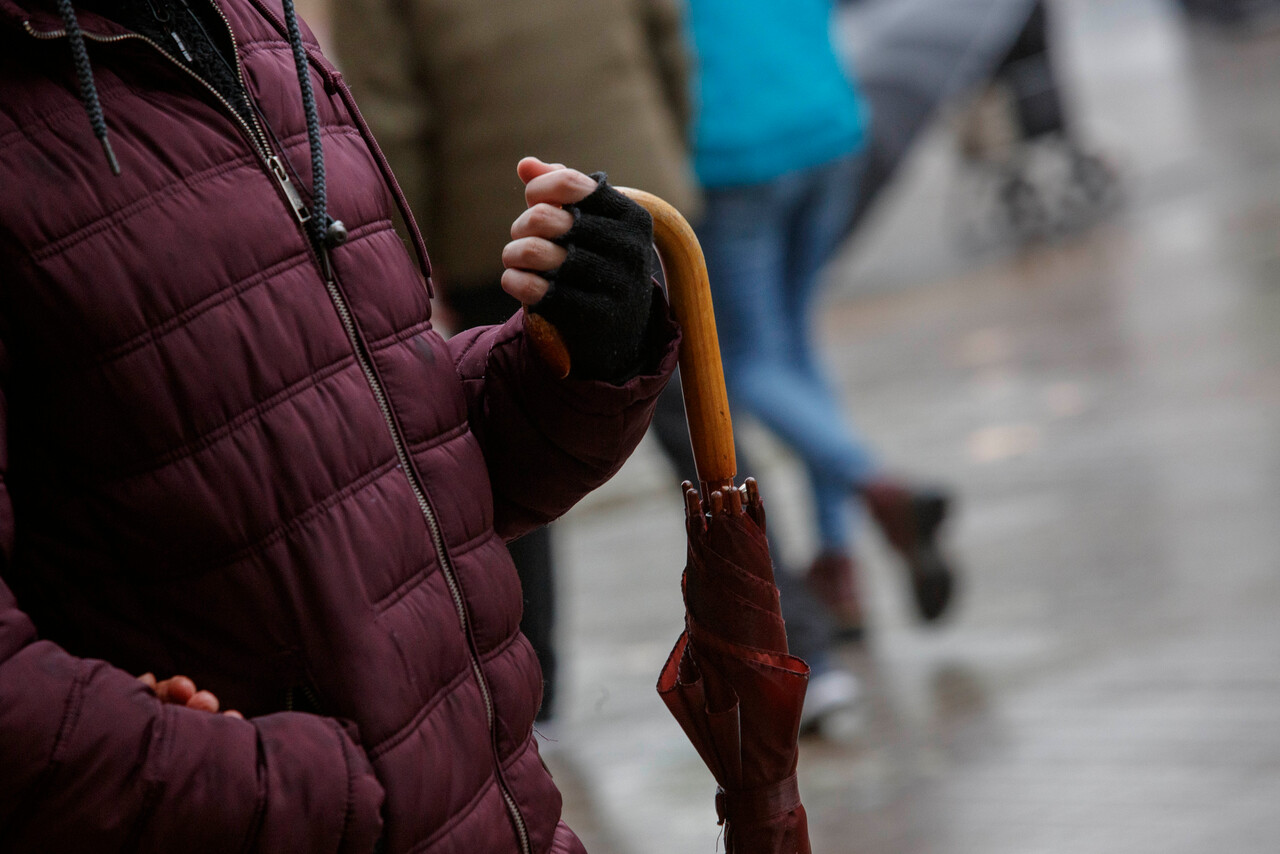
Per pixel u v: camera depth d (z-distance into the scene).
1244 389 13.35
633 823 7.11
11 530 2.29
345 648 2.51
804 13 9.41
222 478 2.45
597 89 7.34
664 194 7.42
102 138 2.37
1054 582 9.63
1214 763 6.74
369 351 2.69
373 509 2.60
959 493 12.23
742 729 3.02
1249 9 45.28
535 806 2.84
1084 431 13.27
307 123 2.74
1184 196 24.81
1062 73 25.36
